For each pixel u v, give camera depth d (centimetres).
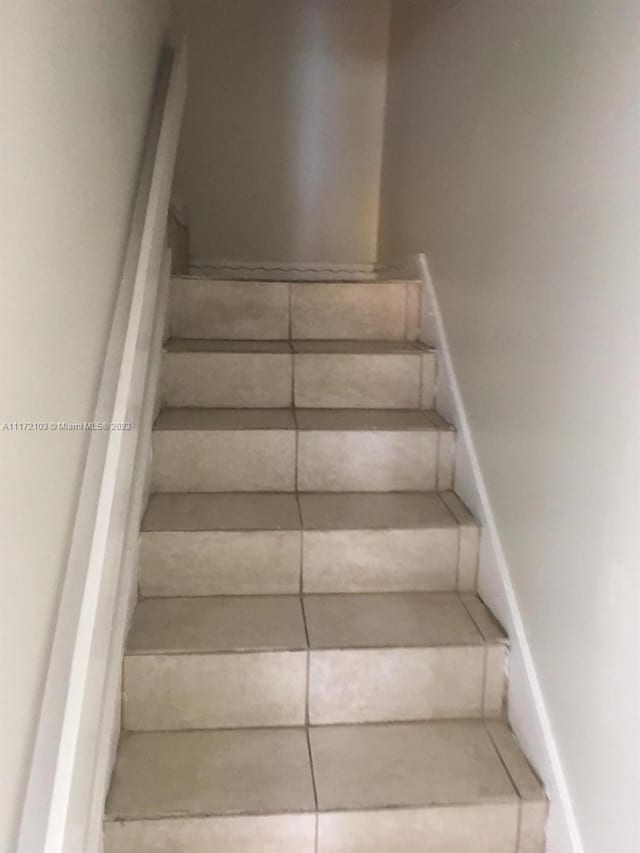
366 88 338
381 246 341
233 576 191
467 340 212
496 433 186
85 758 117
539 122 159
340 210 347
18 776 100
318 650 169
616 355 125
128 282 162
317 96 336
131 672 164
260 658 167
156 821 142
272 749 163
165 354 229
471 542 197
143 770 154
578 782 140
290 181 342
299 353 233
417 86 280
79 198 123
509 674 174
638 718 119
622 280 124
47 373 106
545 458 155
